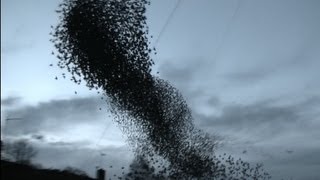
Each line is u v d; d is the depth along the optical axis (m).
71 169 19.73
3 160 17.16
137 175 19.70
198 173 19.39
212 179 19.67
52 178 18.23
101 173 20.31
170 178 19.30
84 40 15.84
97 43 15.80
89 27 15.76
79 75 16.50
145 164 19.45
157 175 19.42
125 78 16.52
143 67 16.53
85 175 20.00
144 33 16.12
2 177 16.31
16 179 16.72
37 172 18.05
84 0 15.90
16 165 17.38
